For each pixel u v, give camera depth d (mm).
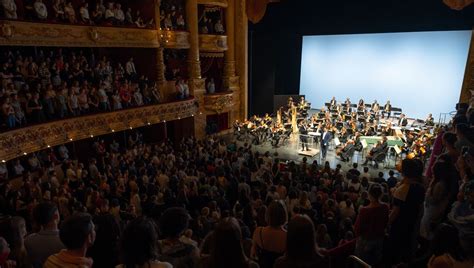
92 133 16328
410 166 4348
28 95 14133
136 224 2572
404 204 4285
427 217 4320
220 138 23797
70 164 14117
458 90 22859
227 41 24969
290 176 11461
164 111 19859
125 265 2512
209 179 11078
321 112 23594
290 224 2594
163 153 16125
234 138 23828
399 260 4449
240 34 25234
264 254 3611
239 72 25953
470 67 19000
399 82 25359
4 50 16188
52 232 3660
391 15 20547
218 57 26062
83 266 2717
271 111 29594
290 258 2535
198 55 22719
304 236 2496
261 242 3627
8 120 12797
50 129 14461
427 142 16000
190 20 21922
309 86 29875
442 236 3076
